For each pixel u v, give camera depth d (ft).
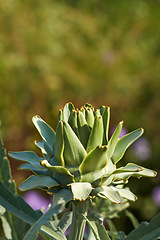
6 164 3.89
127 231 13.05
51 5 20.17
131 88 18.54
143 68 19.36
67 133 2.95
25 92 16.83
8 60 16.90
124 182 3.15
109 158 3.09
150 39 20.47
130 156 14.43
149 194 14.03
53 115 16.99
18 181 13.96
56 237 3.12
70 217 3.72
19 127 15.97
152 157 14.96
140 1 21.90
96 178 2.98
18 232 3.80
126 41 20.36
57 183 2.97
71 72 18.28
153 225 3.25
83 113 3.05
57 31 19.11
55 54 18.48
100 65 19.22
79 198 2.75
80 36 19.90
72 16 20.16
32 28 18.54
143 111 17.99
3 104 15.88
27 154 3.27
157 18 21.07
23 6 19.02
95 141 2.99
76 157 2.99
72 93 17.87
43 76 17.52
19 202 3.30
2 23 18.20
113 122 17.65
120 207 4.72
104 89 18.57
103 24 20.85
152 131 17.06
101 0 21.85
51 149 3.18
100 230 3.10
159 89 18.62
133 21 21.16
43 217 2.70
